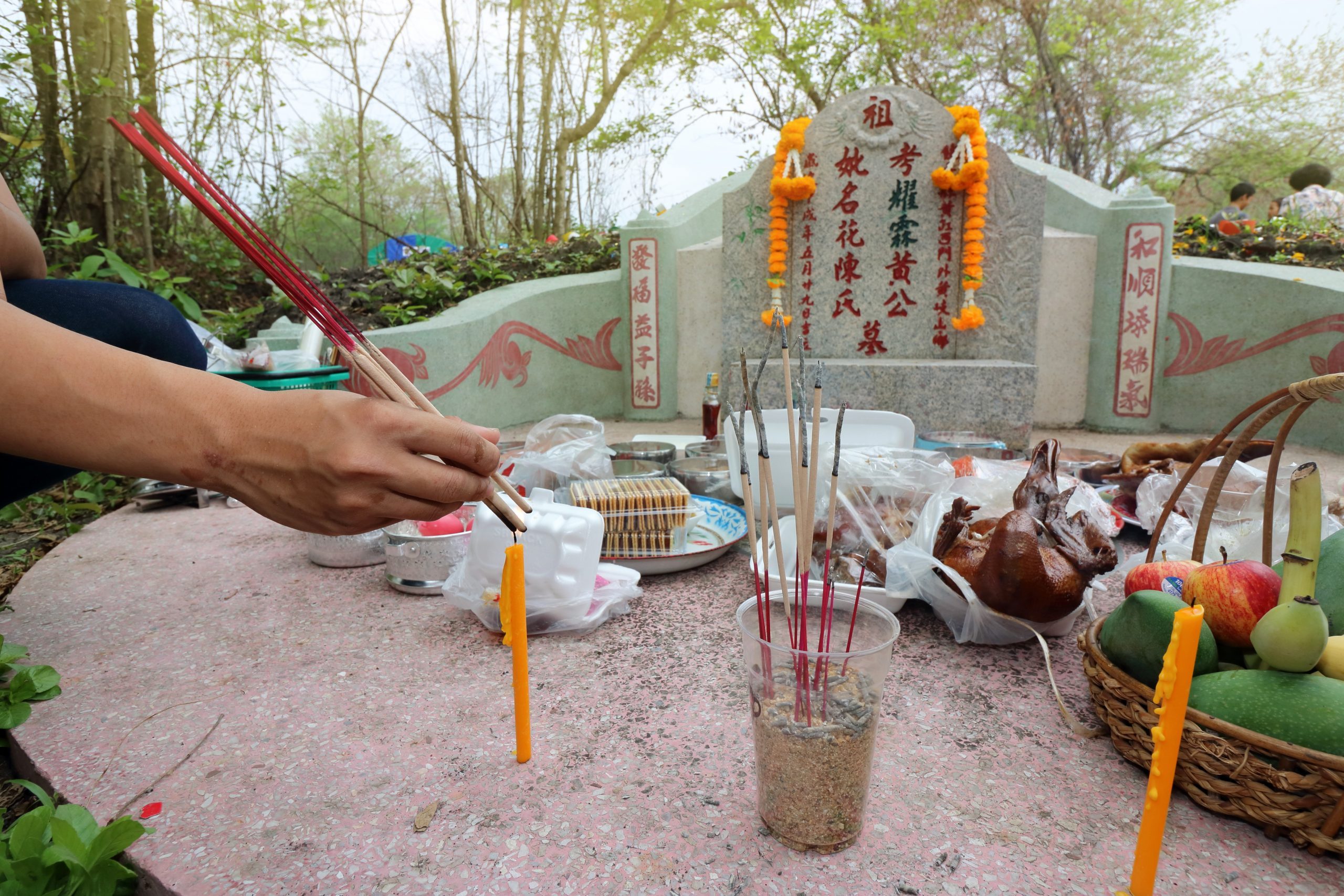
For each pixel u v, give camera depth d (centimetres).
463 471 67
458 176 832
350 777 117
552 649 163
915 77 1061
